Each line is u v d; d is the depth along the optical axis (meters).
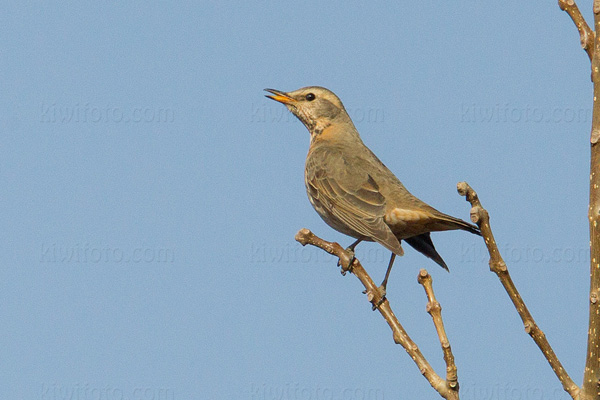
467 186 6.36
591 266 6.17
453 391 6.64
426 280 6.86
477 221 6.38
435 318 6.73
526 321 6.59
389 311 7.84
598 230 6.07
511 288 6.54
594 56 6.10
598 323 6.18
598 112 6.05
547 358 6.59
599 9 6.06
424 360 7.03
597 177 6.07
